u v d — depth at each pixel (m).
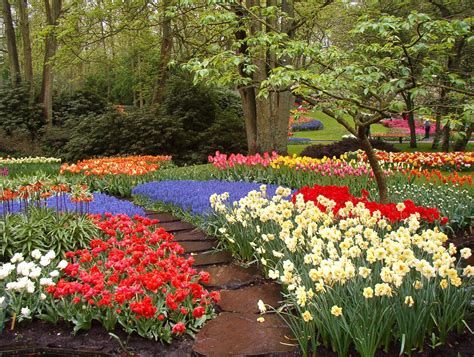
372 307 3.15
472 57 15.14
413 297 3.30
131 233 5.34
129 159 14.04
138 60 23.25
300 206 4.79
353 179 9.15
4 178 10.74
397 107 4.75
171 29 19.31
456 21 4.73
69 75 37.75
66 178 10.75
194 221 7.00
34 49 31.97
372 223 4.29
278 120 14.54
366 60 5.44
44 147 22.42
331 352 3.22
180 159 18.61
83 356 3.31
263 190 5.48
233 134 18.88
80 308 3.73
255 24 12.55
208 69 5.55
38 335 3.59
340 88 5.27
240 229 5.35
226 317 3.87
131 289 3.45
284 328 3.64
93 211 6.83
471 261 5.45
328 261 3.32
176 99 19.50
